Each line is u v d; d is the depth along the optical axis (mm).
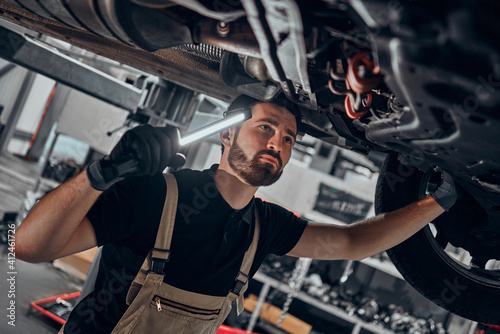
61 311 3914
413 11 543
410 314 5133
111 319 1118
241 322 4660
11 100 8398
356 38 706
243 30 820
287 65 809
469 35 546
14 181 6762
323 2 686
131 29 822
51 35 1552
